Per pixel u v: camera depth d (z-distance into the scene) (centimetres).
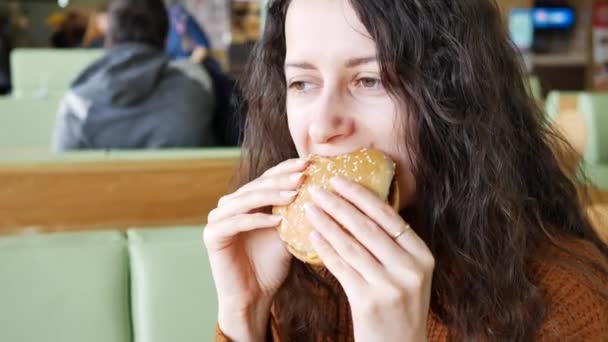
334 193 60
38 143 256
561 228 76
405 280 56
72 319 90
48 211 128
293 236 63
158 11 182
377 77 62
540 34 507
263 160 83
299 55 63
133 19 177
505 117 70
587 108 289
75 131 174
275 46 80
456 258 68
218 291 74
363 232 57
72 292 90
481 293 68
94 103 174
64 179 128
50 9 686
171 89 178
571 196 79
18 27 679
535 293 66
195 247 94
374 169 61
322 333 81
